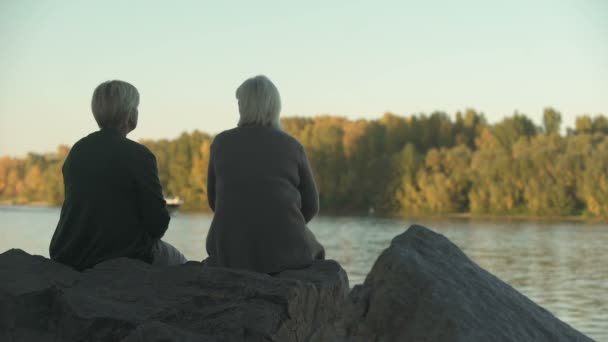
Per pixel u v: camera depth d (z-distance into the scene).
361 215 87.56
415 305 2.73
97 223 3.50
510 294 2.90
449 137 104.56
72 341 2.82
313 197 3.67
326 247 51.72
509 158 80.31
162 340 2.56
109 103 3.65
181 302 2.91
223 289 3.00
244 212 3.44
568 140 83.12
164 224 3.63
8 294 2.93
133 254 3.55
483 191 80.44
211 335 2.78
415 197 85.56
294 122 111.69
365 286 2.97
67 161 3.60
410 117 108.50
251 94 3.66
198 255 46.16
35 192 115.44
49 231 62.50
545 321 2.83
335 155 93.12
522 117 97.94
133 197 3.57
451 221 77.81
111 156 3.53
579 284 33.78
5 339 2.83
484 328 2.61
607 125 97.81
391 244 3.03
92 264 3.50
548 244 56.06
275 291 2.91
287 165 3.54
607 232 65.69
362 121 106.62
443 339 2.56
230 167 3.52
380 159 89.81
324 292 3.09
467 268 2.95
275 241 3.42
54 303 2.92
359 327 2.81
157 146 105.94
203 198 98.50
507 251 51.03
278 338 2.79
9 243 50.94
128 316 2.84
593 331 20.72
